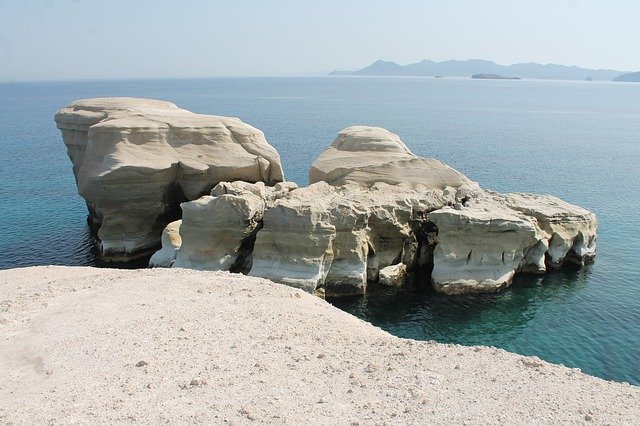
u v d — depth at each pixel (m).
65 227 48.25
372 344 17.33
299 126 123.88
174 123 45.97
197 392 13.36
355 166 42.56
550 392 13.64
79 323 17.94
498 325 30.36
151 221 43.16
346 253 35.31
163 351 15.86
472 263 35.41
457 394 13.45
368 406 12.75
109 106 50.22
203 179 44.72
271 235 35.28
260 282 24.14
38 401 12.80
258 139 48.97
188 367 14.86
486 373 14.82
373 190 39.62
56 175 69.00
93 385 13.66
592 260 39.66
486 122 137.12
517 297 33.91
